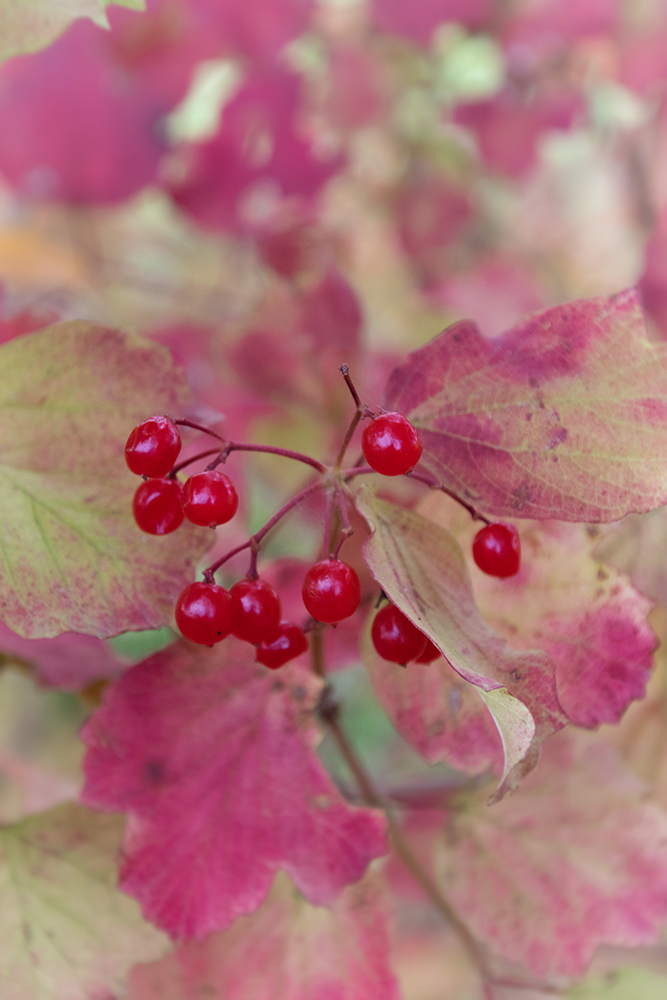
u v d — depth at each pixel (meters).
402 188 0.74
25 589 0.44
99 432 0.44
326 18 0.69
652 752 0.50
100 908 0.47
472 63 0.74
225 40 0.62
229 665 0.45
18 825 0.48
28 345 0.44
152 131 0.63
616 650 0.46
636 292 0.43
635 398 0.43
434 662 0.46
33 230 0.72
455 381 0.44
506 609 0.46
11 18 0.44
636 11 0.66
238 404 0.54
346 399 0.53
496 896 0.49
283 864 0.45
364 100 0.69
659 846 0.48
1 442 0.44
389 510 0.43
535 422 0.44
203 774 0.45
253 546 0.44
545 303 0.65
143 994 0.47
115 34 0.60
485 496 0.44
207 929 0.45
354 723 0.66
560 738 0.49
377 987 0.47
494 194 0.78
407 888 0.55
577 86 0.70
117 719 0.45
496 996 0.50
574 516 0.43
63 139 0.62
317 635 0.47
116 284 0.68
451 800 0.50
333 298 0.53
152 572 0.44
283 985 0.47
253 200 0.66
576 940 0.48
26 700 0.63
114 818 0.48
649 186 0.69
